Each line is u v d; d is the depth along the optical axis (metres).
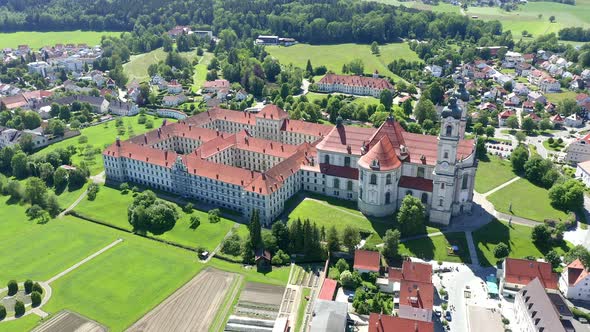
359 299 178.38
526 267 183.38
